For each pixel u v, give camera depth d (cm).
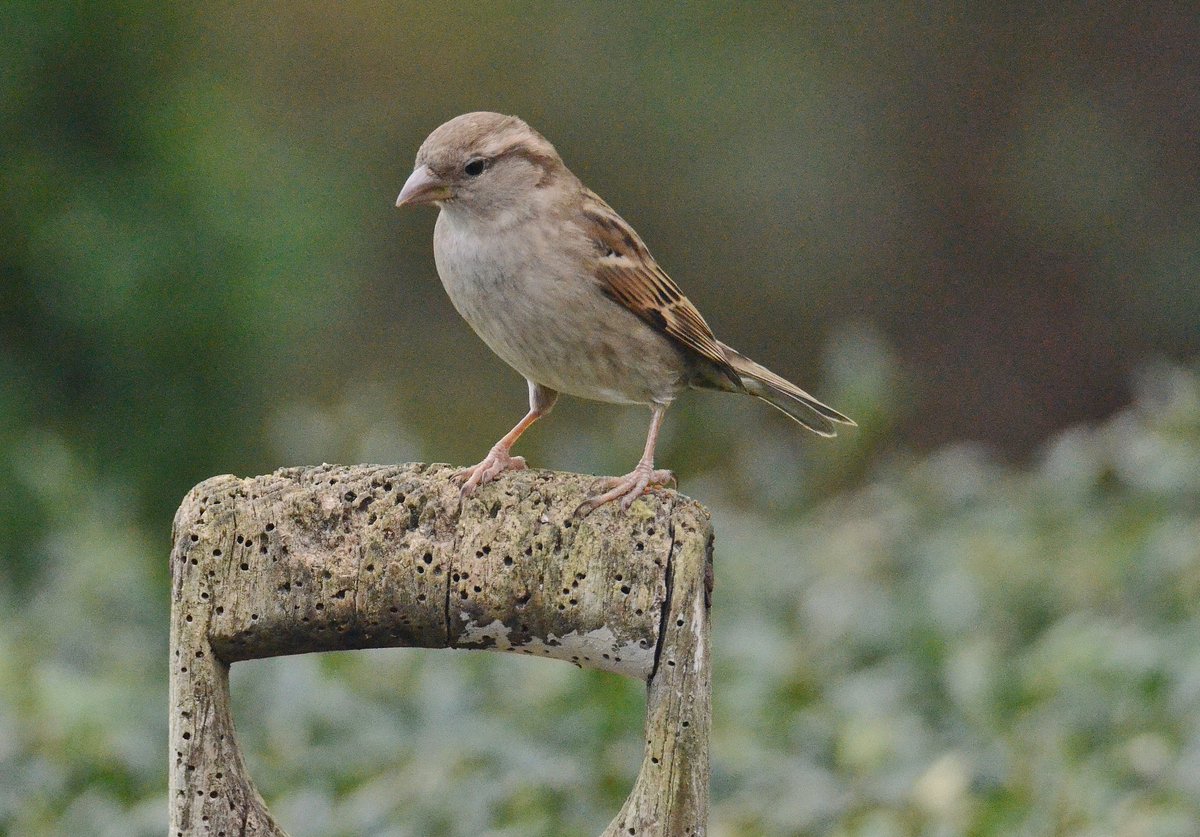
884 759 812
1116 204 2447
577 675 873
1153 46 2528
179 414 1428
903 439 2416
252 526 547
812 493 1334
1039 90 2528
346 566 546
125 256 1381
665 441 1242
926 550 1105
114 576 1045
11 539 1301
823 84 2458
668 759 537
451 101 2375
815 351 2389
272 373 1469
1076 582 1034
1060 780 780
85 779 820
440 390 2183
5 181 1380
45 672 882
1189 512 1090
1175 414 1160
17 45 1364
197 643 546
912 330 2445
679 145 2405
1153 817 748
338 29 2384
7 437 1338
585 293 732
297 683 845
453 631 547
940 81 2511
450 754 791
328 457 1308
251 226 1437
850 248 2414
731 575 1088
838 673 949
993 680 885
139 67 1420
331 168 1670
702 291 2392
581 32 2433
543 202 730
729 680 924
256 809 548
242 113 1516
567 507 545
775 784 790
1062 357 2436
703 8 2455
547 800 766
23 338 1395
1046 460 1320
